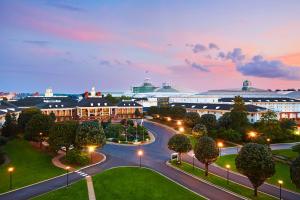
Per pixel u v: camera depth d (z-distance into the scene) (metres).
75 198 56.56
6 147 95.69
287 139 120.38
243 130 117.25
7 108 142.50
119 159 85.38
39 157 85.69
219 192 60.16
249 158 55.09
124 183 64.31
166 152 95.50
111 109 173.62
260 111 150.38
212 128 122.38
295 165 51.94
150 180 66.62
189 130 132.75
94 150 95.56
